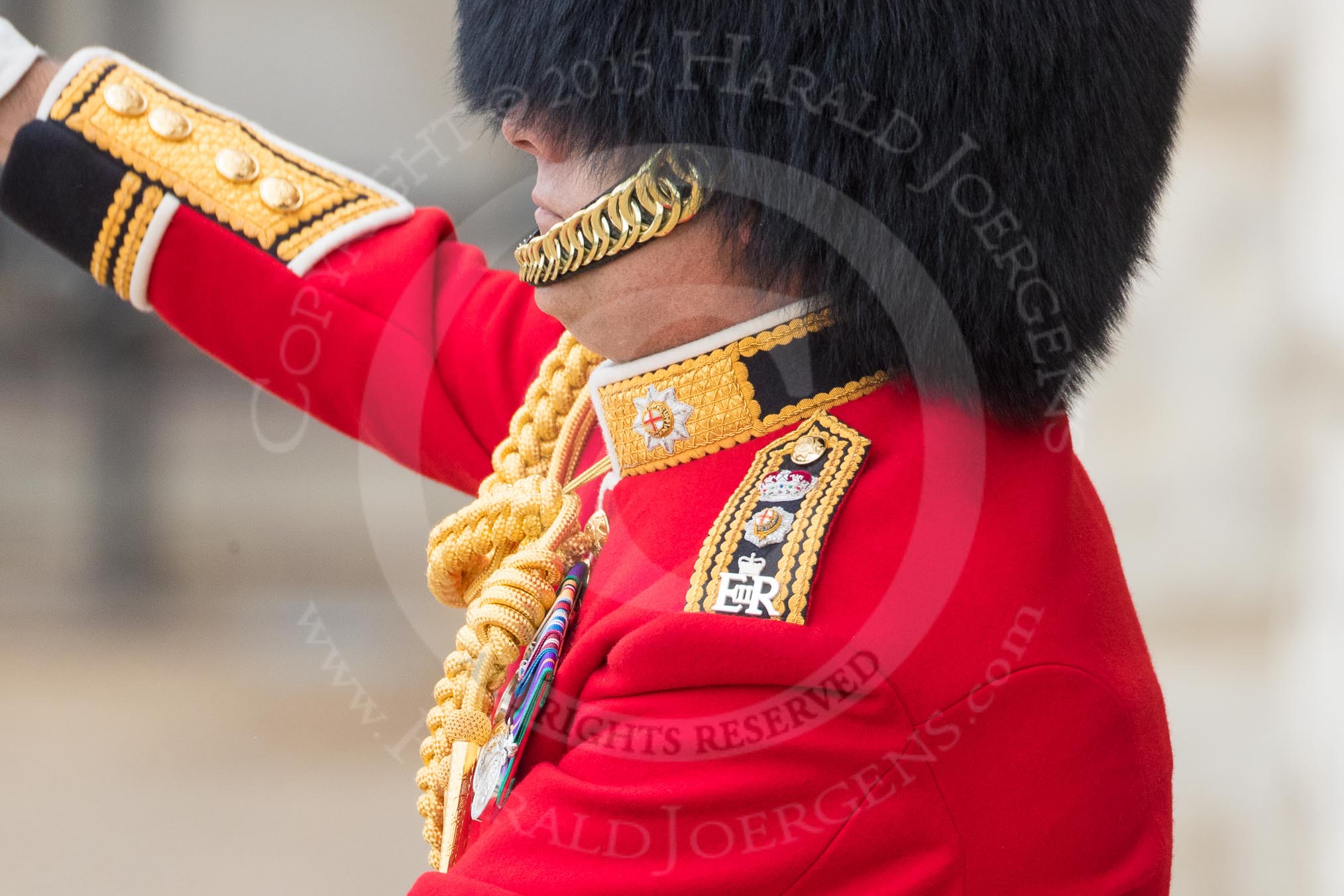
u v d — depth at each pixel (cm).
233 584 1395
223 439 1962
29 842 932
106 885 874
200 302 446
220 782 1015
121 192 440
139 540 1539
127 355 2209
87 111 445
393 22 1662
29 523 1631
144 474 1806
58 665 1222
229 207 442
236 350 449
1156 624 604
